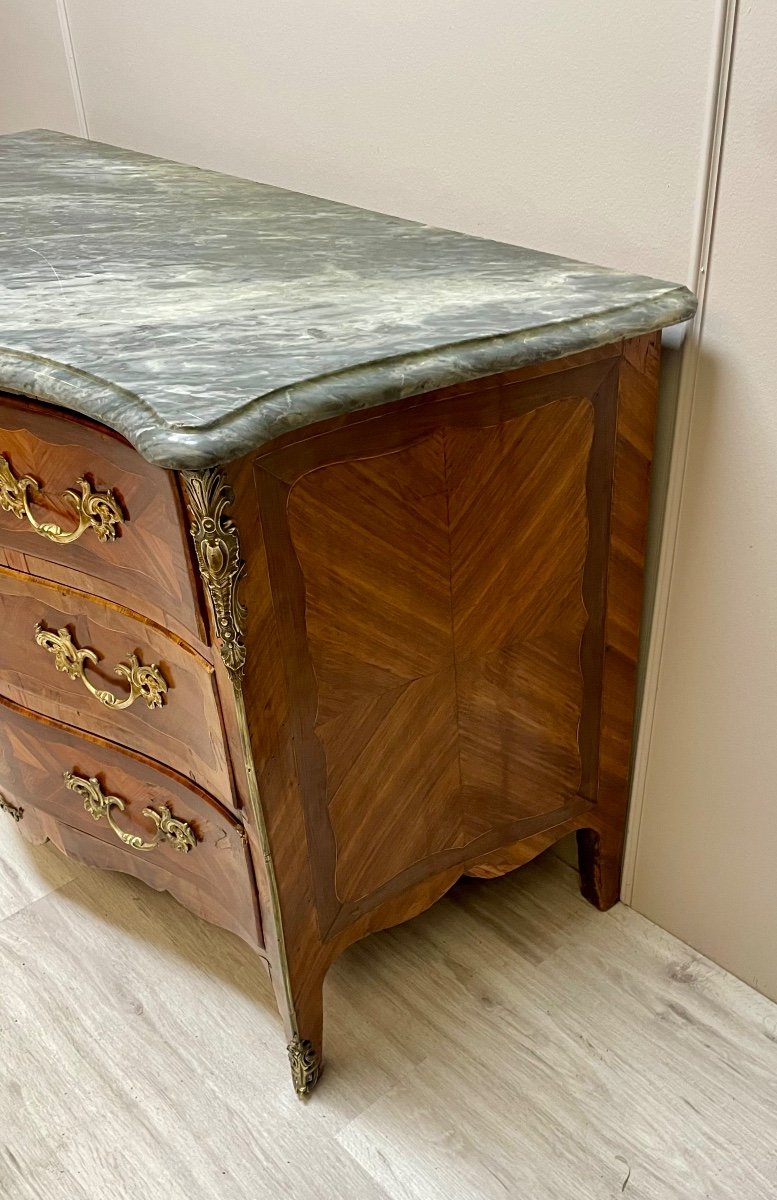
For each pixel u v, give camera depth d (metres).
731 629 1.10
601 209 1.03
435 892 1.19
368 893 1.12
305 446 0.82
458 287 0.99
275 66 1.31
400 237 1.17
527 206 1.10
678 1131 1.11
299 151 1.34
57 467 0.92
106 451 0.86
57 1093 1.18
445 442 0.90
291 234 1.18
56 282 1.03
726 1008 1.25
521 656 1.09
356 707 0.99
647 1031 1.22
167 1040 1.24
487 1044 1.22
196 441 0.71
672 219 0.97
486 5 1.03
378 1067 1.19
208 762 1.01
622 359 0.97
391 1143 1.11
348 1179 1.08
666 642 1.17
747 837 1.18
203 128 1.48
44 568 1.04
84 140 1.67
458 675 1.05
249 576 0.83
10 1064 1.21
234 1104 1.16
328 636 0.93
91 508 0.91
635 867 1.36
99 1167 1.10
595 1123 1.12
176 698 1.00
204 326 0.90
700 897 1.28
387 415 0.86
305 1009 1.12
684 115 0.92
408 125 1.18
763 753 1.12
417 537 0.94
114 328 0.90
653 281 0.99
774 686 1.08
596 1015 1.25
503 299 0.95
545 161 1.06
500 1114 1.14
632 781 1.30
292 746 0.95
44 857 1.51
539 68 1.02
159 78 1.50
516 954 1.33
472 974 1.30
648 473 1.07
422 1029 1.24
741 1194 1.05
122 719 1.10
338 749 1.00
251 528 0.81
